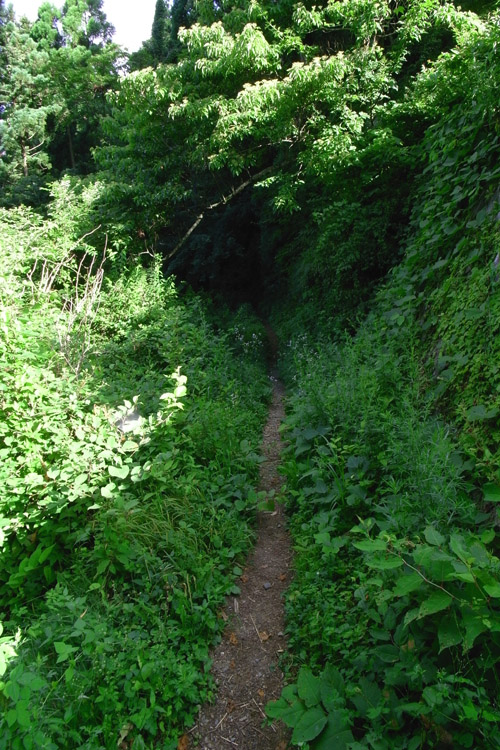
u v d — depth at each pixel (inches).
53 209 478.9
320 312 372.2
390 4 369.1
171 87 392.8
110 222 463.5
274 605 126.5
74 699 90.6
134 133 454.0
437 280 187.5
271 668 107.4
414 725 77.1
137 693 96.2
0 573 139.5
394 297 229.5
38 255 342.6
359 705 81.5
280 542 153.5
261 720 96.7
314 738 81.9
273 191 513.3
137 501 135.5
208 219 753.0
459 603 75.0
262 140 436.1
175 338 291.4
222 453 180.5
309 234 480.7
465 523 99.3
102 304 360.5
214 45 343.6
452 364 142.1
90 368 218.5
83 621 102.4
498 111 176.2
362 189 335.3
